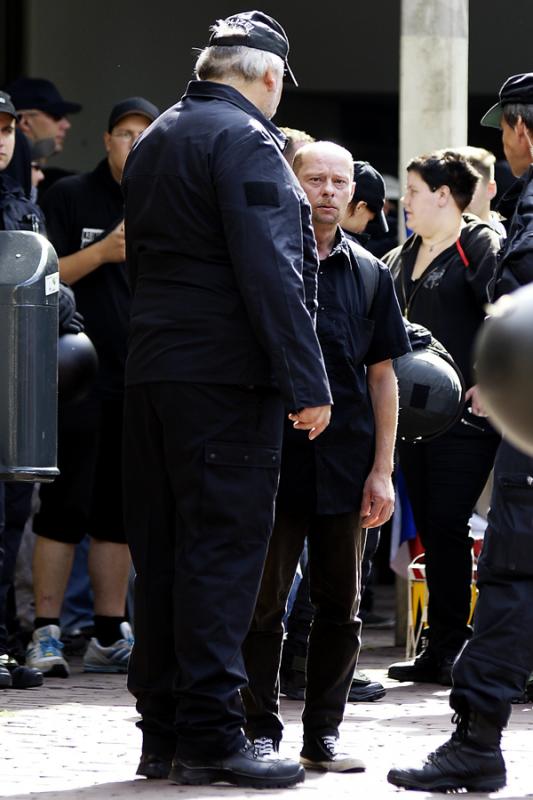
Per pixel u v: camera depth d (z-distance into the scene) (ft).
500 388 18.56
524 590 33.12
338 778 34.86
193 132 32.81
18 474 39.42
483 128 105.40
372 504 35.63
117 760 37.22
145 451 33.55
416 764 33.99
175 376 32.45
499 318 18.75
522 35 100.32
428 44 61.93
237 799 31.91
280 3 101.24
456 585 52.54
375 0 101.86
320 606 36.06
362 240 48.21
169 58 96.27
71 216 57.47
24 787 33.63
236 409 32.55
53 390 39.91
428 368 46.19
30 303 39.42
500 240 53.26
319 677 35.96
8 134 51.72
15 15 93.15
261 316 31.63
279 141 33.45
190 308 32.55
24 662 55.21
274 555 35.45
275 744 35.68
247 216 31.78
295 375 31.63
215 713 32.76
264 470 32.81
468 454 52.54
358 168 47.96
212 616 32.48
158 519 33.76
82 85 94.32
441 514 52.49
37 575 54.29
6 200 51.42
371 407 36.27
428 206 53.42
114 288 56.39
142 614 34.09
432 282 53.47
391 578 88.84
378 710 46.57
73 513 54.29
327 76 102.32
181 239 32.65
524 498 32.96
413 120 62.23
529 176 34.91
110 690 49.88
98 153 94.89
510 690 33.22
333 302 35.76
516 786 34.32
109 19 94.58
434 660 52.80
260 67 33.63
